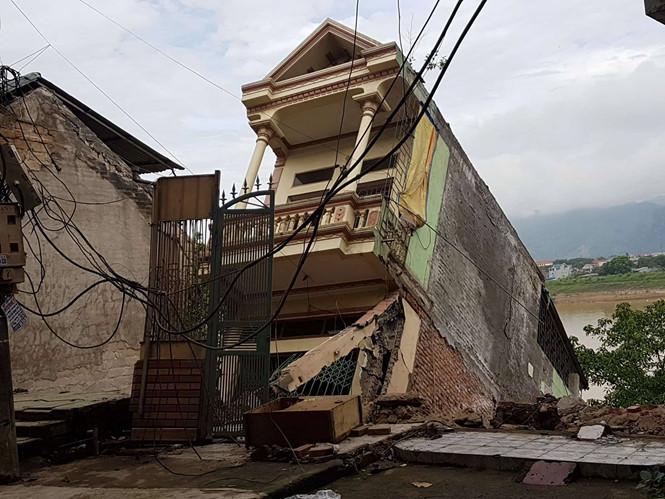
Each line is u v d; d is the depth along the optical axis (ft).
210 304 28.99
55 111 45.11
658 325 64.13
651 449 19.03
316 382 39.17
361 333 39.63
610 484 16.98
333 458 21.22
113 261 46.47
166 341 29.04
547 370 74.13
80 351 43.21
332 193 21.70
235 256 29.68
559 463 18.21
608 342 67.82
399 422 30.94
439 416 31.94
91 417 29.04
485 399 54.85
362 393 38.81
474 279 58.85
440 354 49.01
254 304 29.32
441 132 54.44
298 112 53.83
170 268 29.78
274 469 21.04
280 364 46.85
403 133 51.62
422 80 48.91
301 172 57.36
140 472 22.62
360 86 48.70
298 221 45.68
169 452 26.12
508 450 20.43
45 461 25.44
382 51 47.70
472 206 61.05
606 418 25.18
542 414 26.86
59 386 41.50
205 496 17.61
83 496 18.86
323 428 22.98
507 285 66.54
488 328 59.82
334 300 47.32
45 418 27.99
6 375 22.47
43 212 42.98
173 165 56.03
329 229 42.88
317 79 51.47
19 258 23.16
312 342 45.73
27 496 19.36
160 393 28.27
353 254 42.47
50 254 42.83
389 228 44.60
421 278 48.96
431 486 18.47
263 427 23.81
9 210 23.27
